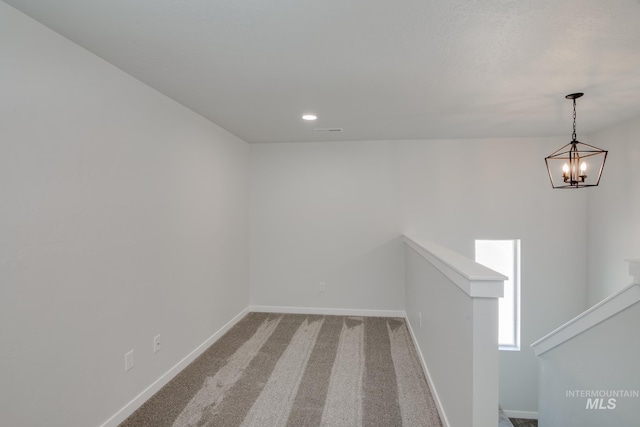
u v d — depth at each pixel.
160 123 2.48
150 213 2.37
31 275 1.52
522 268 4.14
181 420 2.14
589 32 1.60
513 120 3.27
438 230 4.24
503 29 1.58
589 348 2.19
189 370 2.80
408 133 3.87
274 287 4.43
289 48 1.78
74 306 1.75
